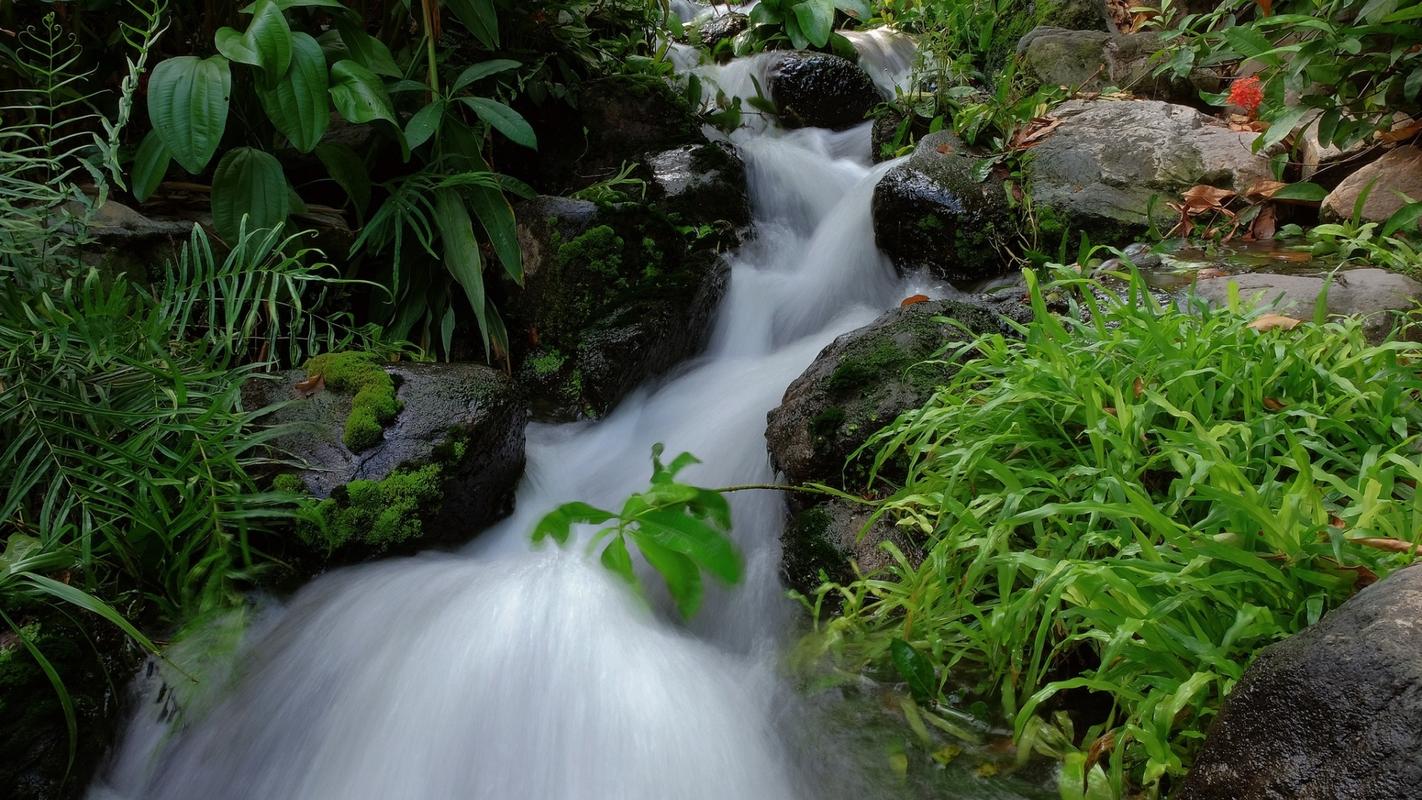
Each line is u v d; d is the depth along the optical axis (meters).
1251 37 3.05
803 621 2.02
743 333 3.60
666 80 4.72
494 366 3.31
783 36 5.40
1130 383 1.89
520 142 3.13
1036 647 1.56
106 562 1.99
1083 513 1.75
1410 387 1.77
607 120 4.17
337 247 3.11
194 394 2.13
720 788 1.64
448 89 3.23
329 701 1.89
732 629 2.12
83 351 2.08
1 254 2.13
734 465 2.66
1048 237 3.26
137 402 2.12
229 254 2.70
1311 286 2.44
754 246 3.92
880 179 3.61
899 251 3.58
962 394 2.13
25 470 1.87
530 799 1.67
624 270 3.39
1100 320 2.07
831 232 3.95
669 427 3.02
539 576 2.10
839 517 2.15
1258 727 1.21
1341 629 1.19
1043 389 1.94
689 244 3.61
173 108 2.51
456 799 1.71
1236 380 1.83
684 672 1.87
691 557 1.35
